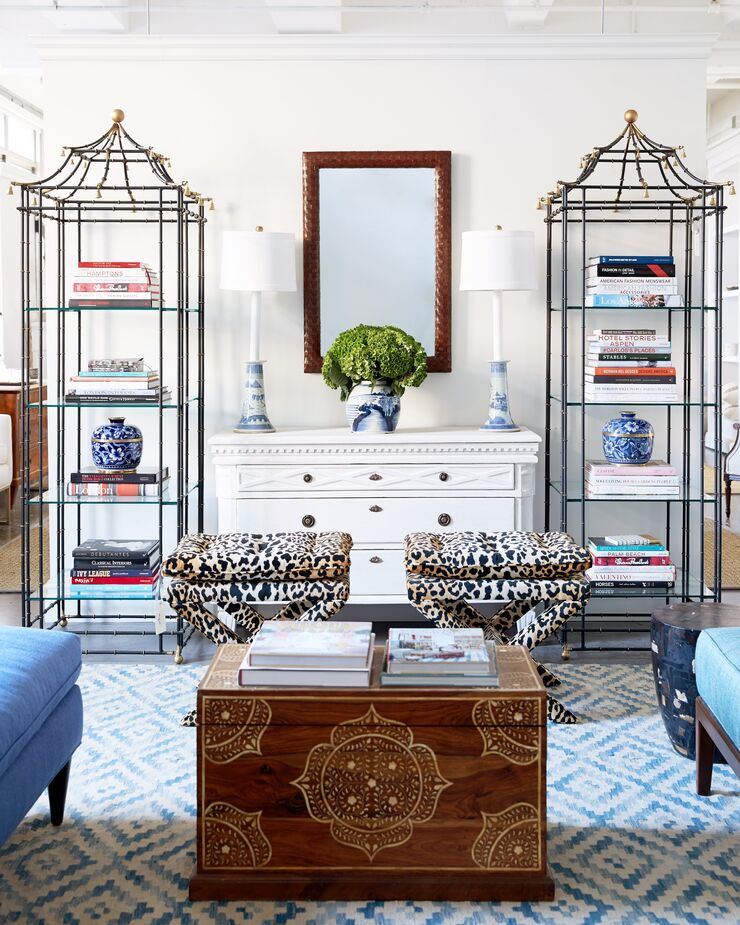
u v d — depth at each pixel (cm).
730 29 566
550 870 254
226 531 441
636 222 469
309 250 474
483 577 348
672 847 266
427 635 261
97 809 288
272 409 484
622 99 470
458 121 471
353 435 443
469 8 528
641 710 366
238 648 272
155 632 462
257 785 240
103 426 436
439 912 236
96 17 520
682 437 485
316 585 363
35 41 465
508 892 240
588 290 448
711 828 277
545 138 472
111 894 242
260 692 238
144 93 470
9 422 717
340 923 231
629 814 285
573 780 308
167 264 475
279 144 473
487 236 436
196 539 361
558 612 359
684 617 328
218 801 240
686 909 236
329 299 479
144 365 435
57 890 244
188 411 464
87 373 428
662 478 437
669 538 478
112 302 424
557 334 480
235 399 482
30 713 239
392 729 238
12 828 229
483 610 479
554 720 354
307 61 469
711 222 888
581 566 348
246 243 440
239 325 479
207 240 477
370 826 240
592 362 442
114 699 378
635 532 488
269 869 241
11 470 723
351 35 464
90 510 484
